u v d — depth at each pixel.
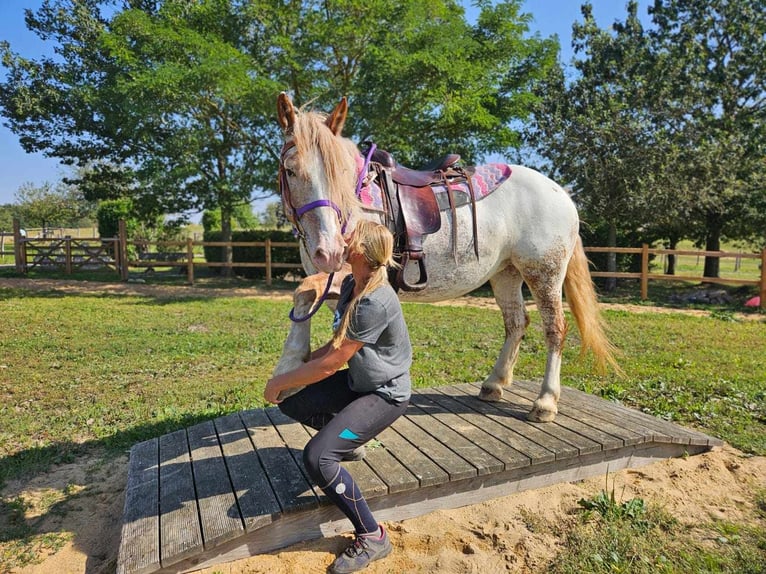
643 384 4.75
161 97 11.39
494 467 2.62
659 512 2.57
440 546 2.34
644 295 11.66
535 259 3.27
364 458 2.71
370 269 2.07
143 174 13.90
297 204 2.46
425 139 13.67
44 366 5.39
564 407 3.59
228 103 12.89
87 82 14.33
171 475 2.66
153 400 4.33
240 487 2.48
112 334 7.07
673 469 3.07
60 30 15.72
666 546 2.32
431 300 3.24
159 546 2.09
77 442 3.55
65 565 2.32
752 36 13.48
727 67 13.55
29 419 3.90
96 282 14.48
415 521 2.53
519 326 3.68
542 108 14.21
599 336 3.53
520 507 2.64
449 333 7.35
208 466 2.74
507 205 3.25
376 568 2.18
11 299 10.56
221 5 12.88
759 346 6.60
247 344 6.46
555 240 3.26
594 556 2.22
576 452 2.82
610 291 13.57
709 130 12.65
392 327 2.11
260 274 16.33
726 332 7.57
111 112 13.17
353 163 2.64
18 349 6.12
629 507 2.57
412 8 11.25
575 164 13.53
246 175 14.48
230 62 11.24
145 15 12.05
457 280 3.15
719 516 2.58
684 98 12.97
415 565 2.21
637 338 7.09
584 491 2.81
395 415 2.18
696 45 14.00
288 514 2.29
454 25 11.49
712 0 13.90
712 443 3.25
